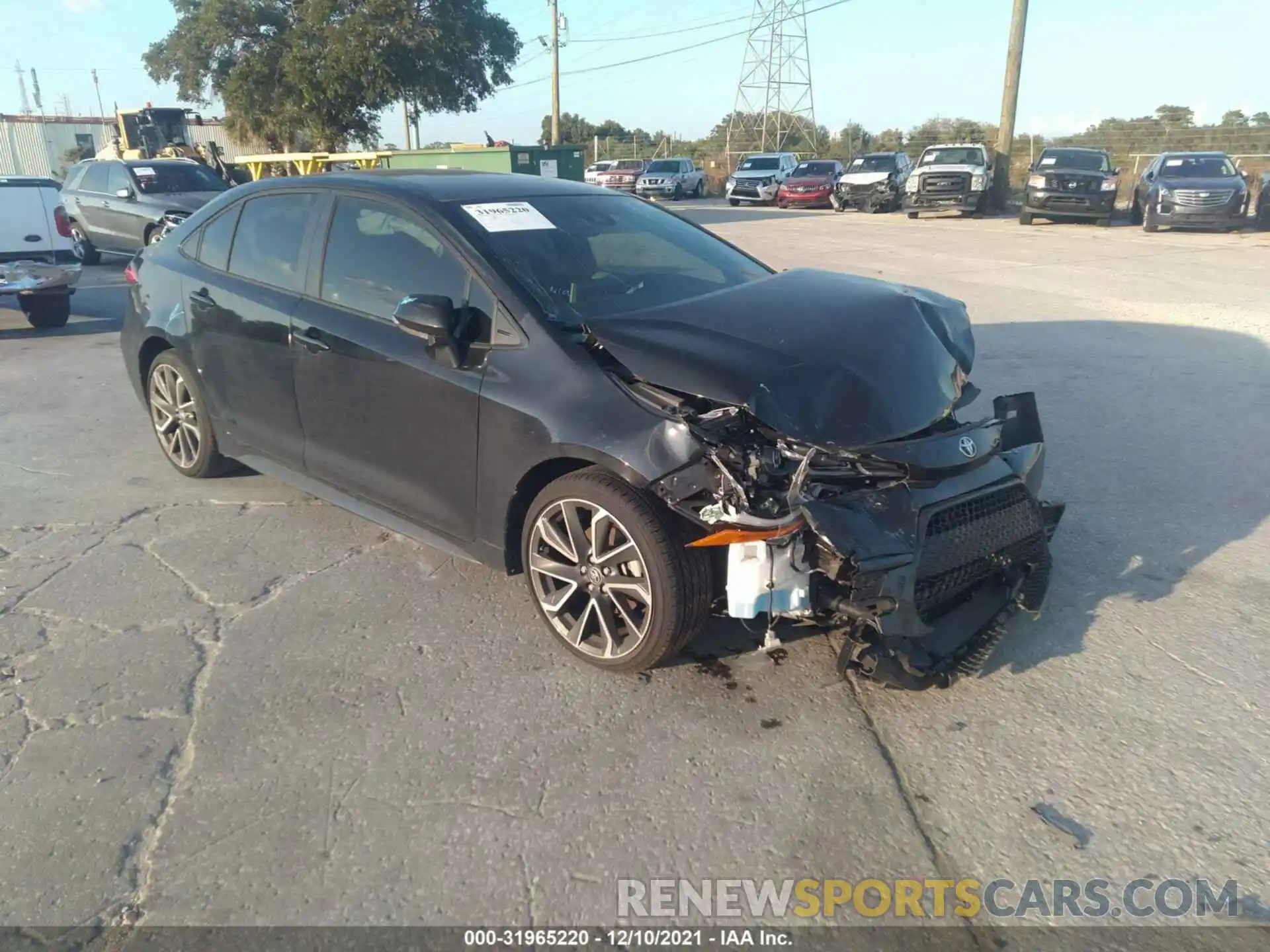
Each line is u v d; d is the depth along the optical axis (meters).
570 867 2.66
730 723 3.28
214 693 3.48
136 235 15.27
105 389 7.92
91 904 2.55
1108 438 6.11
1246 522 4.83
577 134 72.56
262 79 32.81
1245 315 9.85
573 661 3.66
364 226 4.29
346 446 4.36
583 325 3.59
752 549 3.07
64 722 3.31
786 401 3.18
